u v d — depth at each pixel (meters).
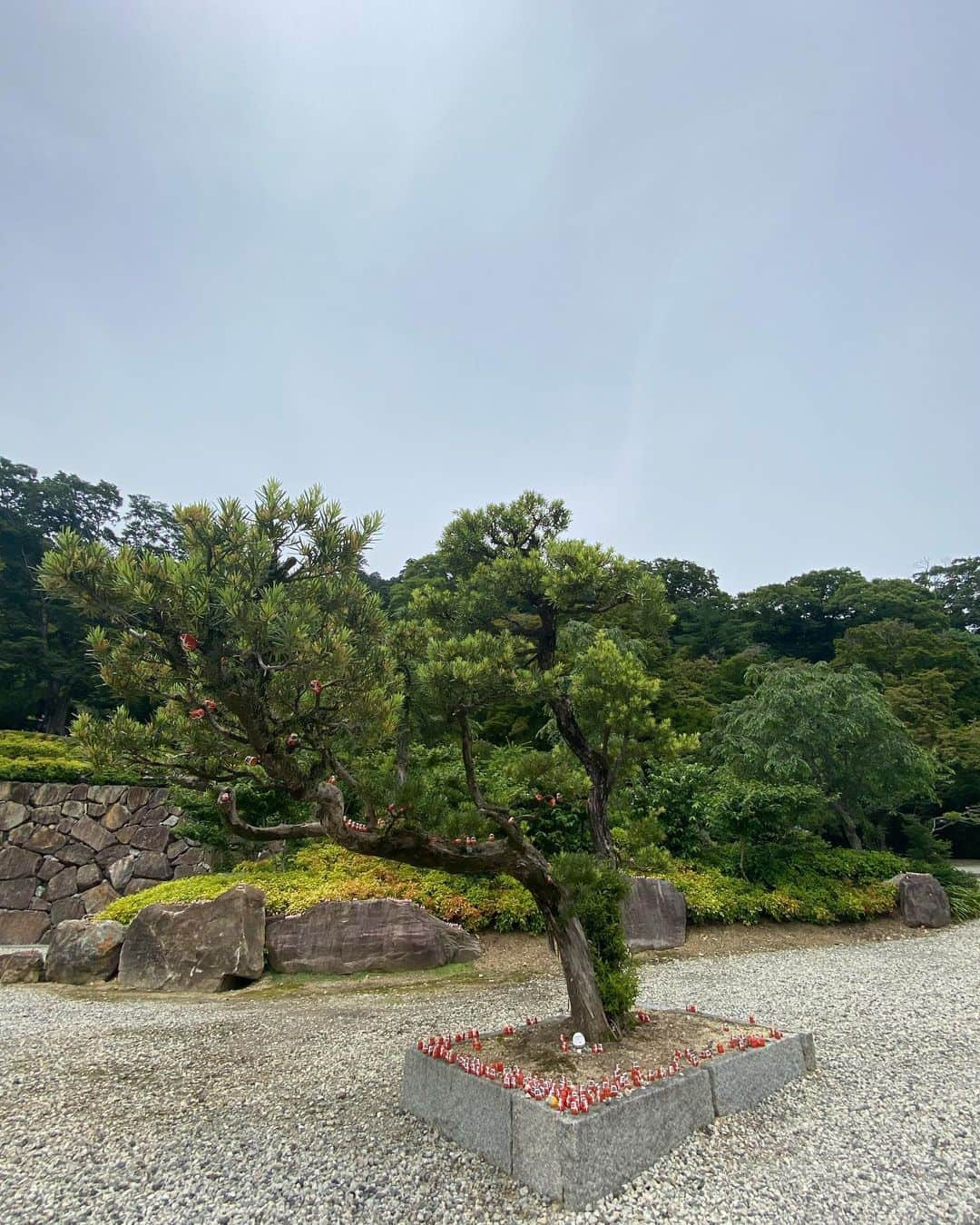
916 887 11.35
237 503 3.98
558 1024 4.90
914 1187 3.20
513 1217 3.01
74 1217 3.04
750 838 11.17
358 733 4.38
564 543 6.25
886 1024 5.89
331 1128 3.94
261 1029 5.97
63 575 3.41
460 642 5.21
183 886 9.05
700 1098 3.82
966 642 33.19
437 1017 6.25
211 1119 4.08
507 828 4.85
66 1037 5.80
